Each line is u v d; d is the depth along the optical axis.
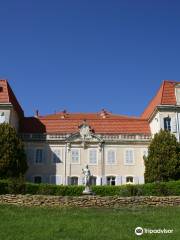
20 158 54.56
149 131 65.81
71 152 61.19
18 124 65.75
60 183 59.56
